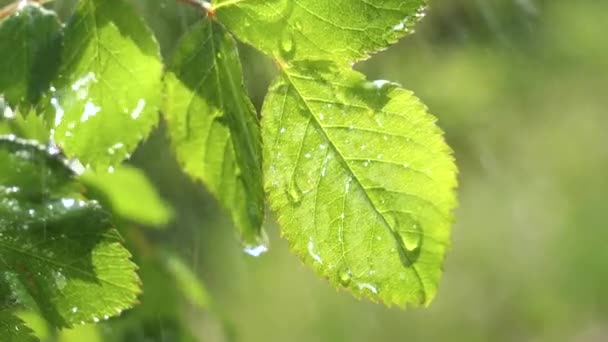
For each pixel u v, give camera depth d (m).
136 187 0.39
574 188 1.28
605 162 1.28
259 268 0.89
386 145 0.30
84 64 0.30
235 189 0.30
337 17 0.30
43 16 0.30
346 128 0.30
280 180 0.30
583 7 1.24
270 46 0.30
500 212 1.25
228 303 0.83
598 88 1.25
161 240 0.52
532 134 1.21
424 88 0.97
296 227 0.31
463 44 0.99
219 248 0.70
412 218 0.30
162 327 0.40
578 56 1.23
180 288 0.42
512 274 1.27
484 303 1.25
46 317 0.30
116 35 0.30
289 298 1.00
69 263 0.31
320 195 0.30
